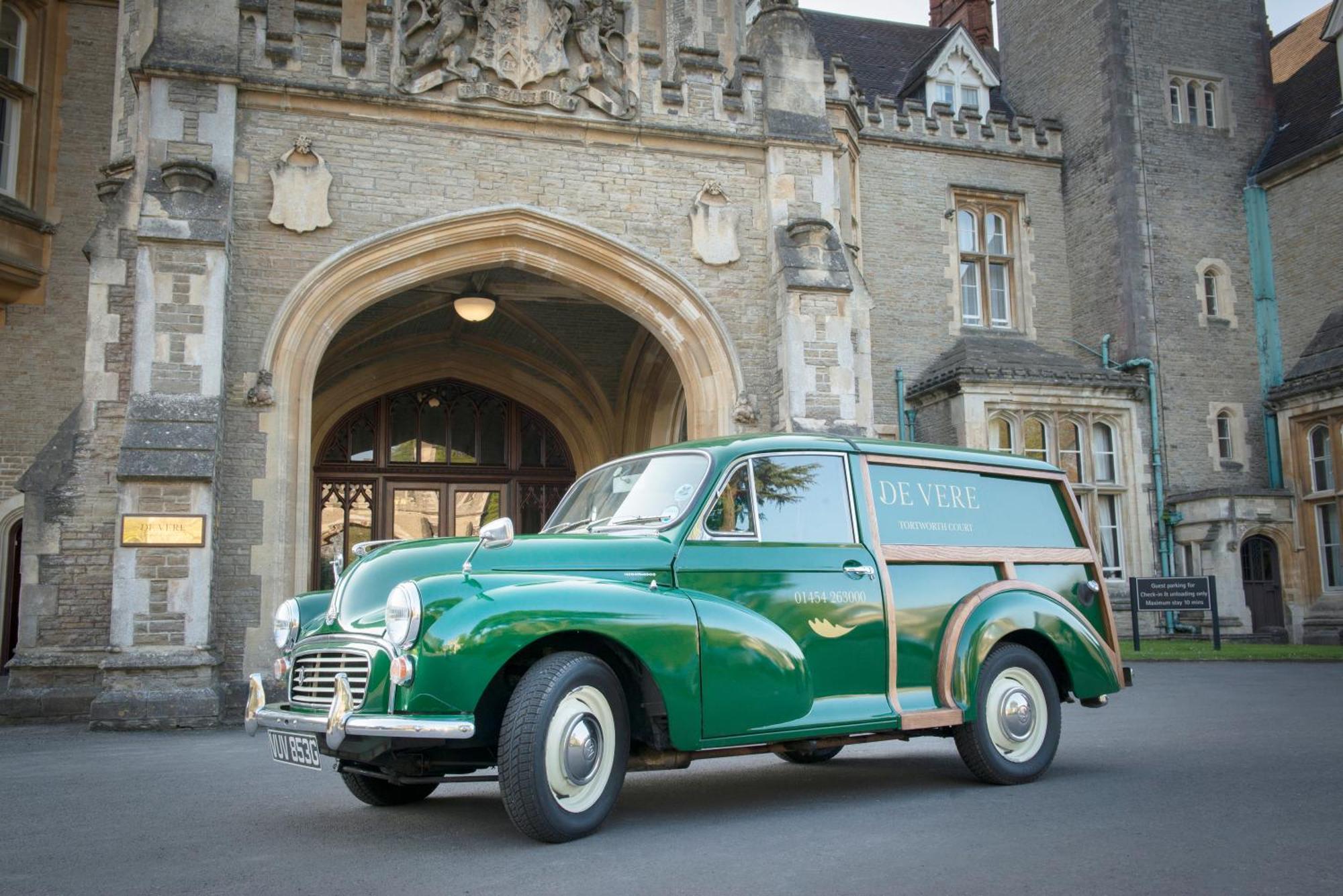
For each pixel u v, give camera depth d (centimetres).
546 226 1105
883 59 2312
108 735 848
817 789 545
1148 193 2008
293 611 488
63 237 1520
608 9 1170
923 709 519
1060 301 2095
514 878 360
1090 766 599
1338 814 448
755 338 1164
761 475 509
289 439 1002
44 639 1007
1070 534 620
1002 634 541
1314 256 1981
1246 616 1834
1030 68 2267
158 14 1011
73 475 1030
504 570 454
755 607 484
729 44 1630
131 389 937
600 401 1650
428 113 1084
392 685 402
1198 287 2017
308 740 426
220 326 957
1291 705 909
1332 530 1883
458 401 1662
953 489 574
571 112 1126
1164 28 2084
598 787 425
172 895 348
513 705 411
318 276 1027
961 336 2002
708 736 443
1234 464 1986
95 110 1565
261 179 1029
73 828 467
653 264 1133
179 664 891
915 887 338
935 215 2022
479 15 1111
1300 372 1934
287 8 1359
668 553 473
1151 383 1934
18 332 1484
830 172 1196
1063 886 336
